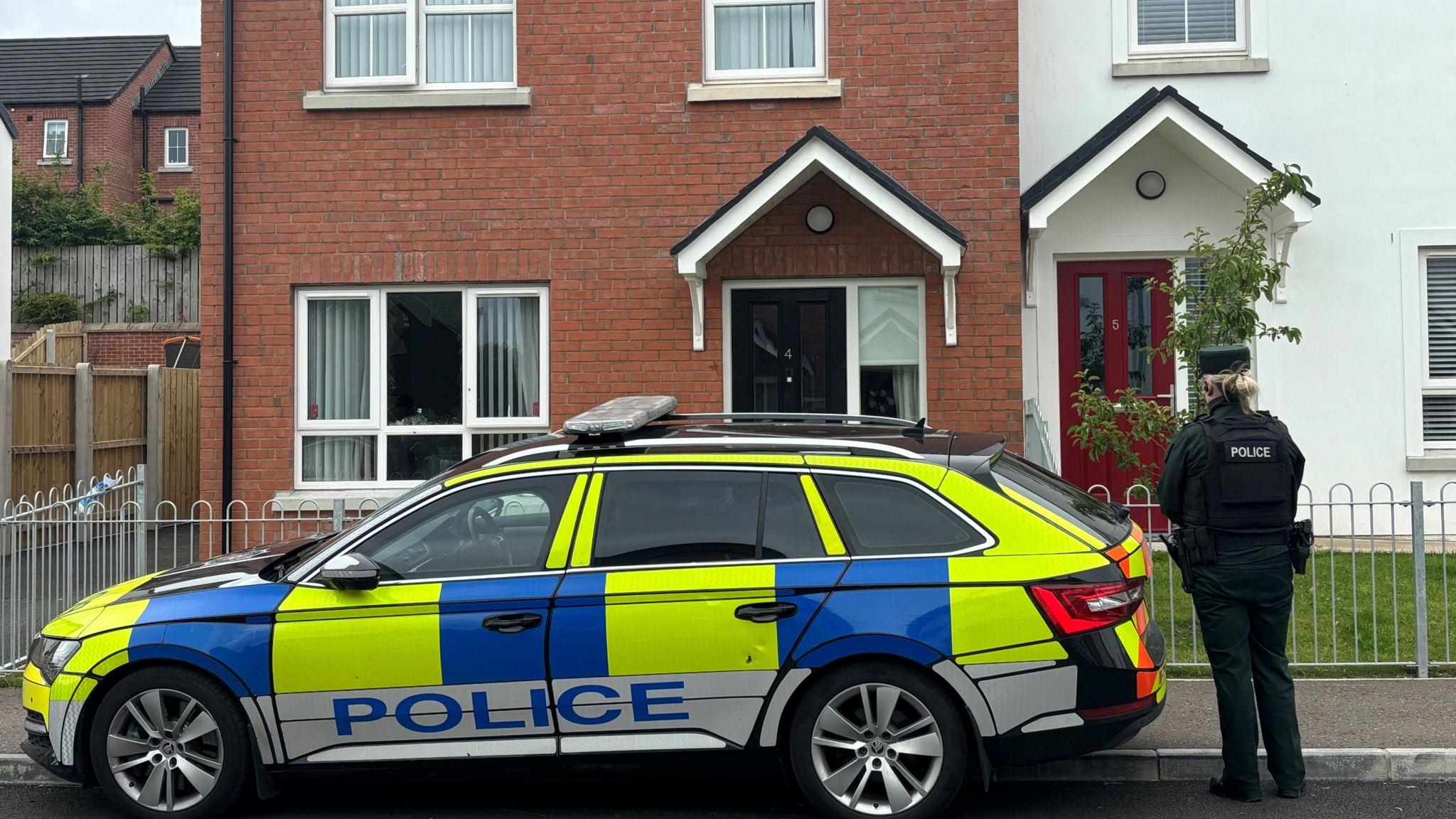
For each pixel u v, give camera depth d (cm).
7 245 1633
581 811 546
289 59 986
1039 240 1027
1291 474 541
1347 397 1023
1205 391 561
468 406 988
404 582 516
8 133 1630
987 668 488
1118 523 543
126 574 835
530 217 975
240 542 977
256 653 512
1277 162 1027
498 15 998
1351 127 1023
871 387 970
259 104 985
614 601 503
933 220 873
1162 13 1049
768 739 499
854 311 967
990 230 946
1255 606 540
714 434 555
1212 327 771
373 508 909
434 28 1000
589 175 973
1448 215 1016
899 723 499
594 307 972
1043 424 911
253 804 559
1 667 769
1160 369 1029
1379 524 1016
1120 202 1022
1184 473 548
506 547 522
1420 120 1019
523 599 505
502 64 997
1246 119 1030
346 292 993
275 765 515
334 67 999
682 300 967
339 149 982
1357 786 562
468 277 977
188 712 521
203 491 983
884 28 956
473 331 990
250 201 985
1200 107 1033
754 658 497
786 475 518
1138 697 492
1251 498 533
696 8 970
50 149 3300
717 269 959
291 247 983
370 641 509
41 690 535
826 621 494
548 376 981
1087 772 578
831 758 504
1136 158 1020
